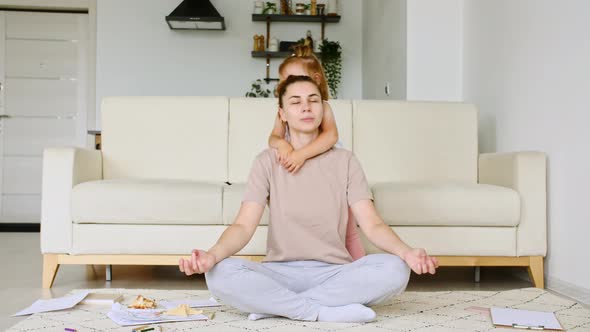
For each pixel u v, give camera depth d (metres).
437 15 3.63
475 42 3.38
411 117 2.89
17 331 1.46
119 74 5.24
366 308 1.49
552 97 2.44
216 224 2.30
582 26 2.20
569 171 2.28
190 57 5.31
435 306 1.79
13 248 3.67
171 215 2.26
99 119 5.22
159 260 2.31
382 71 4.44
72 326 1.51
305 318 1.53
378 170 2.85
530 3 2.66
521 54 2.75
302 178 1.68
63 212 2.29
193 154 2.86
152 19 5.27
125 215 2.26
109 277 2.48
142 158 2.84
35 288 2.29
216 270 1.48
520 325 1.50
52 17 5.43
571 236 2.24
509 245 2.31
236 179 2.86
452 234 2.30
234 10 5.37
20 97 5.42
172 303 1.77
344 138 2.87
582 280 2.16
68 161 2.31
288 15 5.21
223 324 1.50
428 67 3.64
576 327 1.55
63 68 5.45
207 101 2.89
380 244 1.58
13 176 5.40
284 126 1.99
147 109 2.87
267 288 1.48
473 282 2.49
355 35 5.45
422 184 2.39
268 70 5.32
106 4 5.23
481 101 3.29
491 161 2.67
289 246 1.62
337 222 1.65
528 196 2.33
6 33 5.41
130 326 1.50
